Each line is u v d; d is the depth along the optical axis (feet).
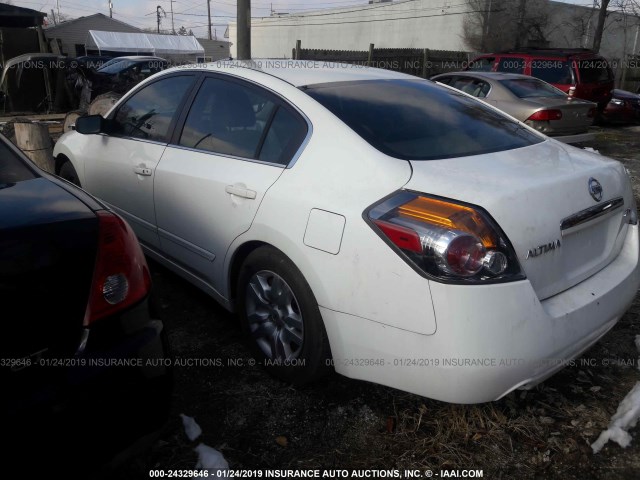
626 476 7.14
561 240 7.14
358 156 7.54
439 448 7.52
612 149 32.22
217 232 9.18
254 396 8.52
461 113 9.68
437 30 104.06
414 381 6.77
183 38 116.67
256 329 8.96
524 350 6.49
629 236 8.70
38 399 5.11
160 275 12.78
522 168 7.69
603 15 66.08
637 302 11.78
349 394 8.58
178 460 7.22
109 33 107.14
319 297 7.41
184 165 9.98
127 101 12.60
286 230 7.75
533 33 91.45
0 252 5.08
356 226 6.93
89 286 5.55
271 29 142.92
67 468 5.34
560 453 7.46
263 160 8.70
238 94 9.70
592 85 38.60
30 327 5.17
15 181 6.78
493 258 6.34
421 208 6.63
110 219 6.02
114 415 5.57
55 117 41.50
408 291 6.51
